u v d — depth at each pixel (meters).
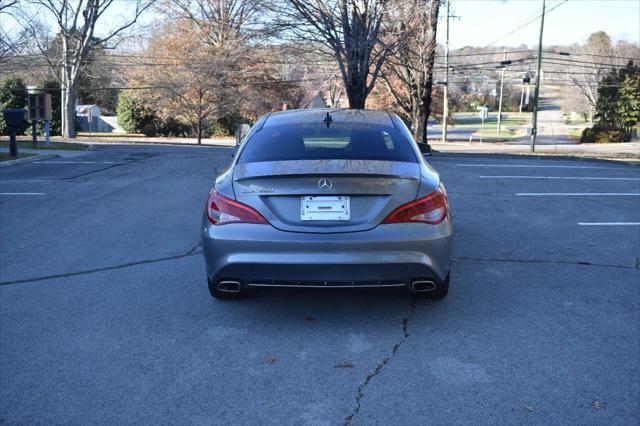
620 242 6.70
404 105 34.75
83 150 20.44
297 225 3.94
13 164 14.52
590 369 3.54
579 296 4.84
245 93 44.47
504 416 3.03
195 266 5.72
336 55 21.64
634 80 50.62
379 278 3.93
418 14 22.95
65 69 40.19
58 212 8.40
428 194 4.07
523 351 3.79
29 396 3.28
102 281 5.27
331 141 4.67
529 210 8.59
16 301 4.77
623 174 12.82
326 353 3.79
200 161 15.16
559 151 34.91
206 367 3.61
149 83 43.41
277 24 21.36
